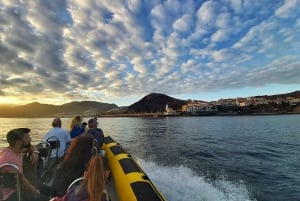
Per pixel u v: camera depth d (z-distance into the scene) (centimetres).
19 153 289
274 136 2561
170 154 1374
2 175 265
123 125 5444
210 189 674
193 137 2439
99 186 184
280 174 944
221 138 2353
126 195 387
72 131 645
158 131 3372
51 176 436
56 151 488
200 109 18450
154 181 713
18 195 270
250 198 658
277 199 669
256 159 1262
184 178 772
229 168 1035
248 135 2681
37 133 2608
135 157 1248
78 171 260
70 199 188
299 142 2002
